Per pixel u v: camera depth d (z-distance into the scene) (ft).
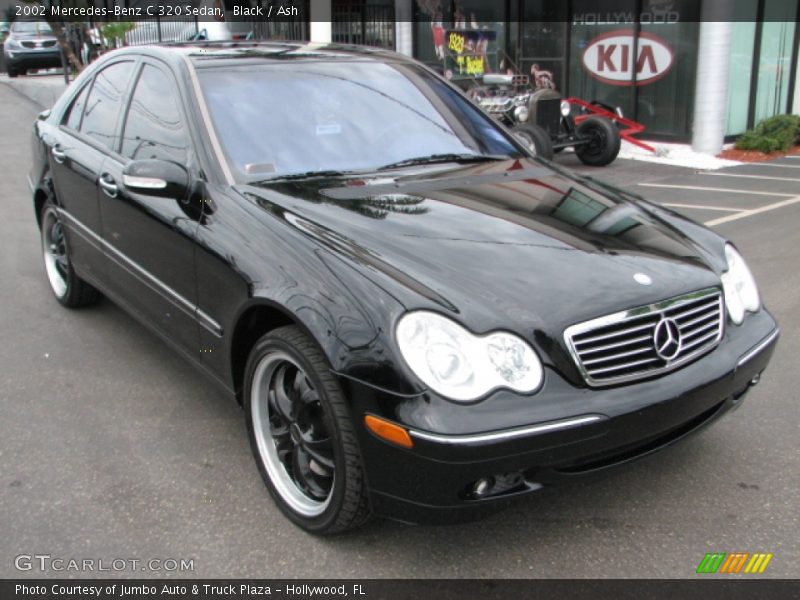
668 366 8.66
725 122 40.93
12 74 69.36
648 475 10.50
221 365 10.35
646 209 11.41
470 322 7.86
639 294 8.67
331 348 8.06
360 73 13.15
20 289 18.10
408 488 7.76
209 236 10.14
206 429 11.67
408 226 9.52
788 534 9.23
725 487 10.21
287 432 9.43
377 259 8.66
